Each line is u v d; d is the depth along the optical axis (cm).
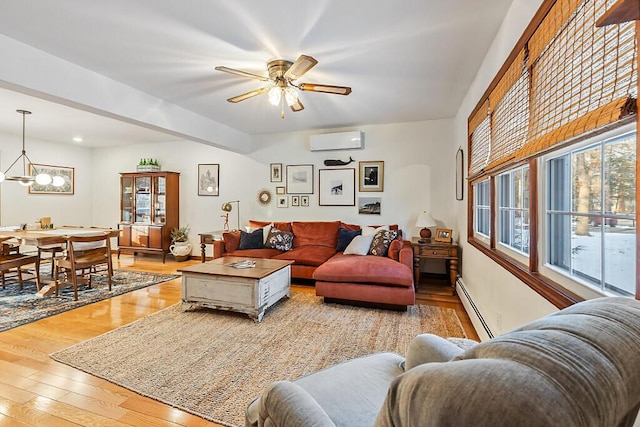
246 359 218
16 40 228
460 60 260
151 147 630
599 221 114
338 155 504
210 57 255
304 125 484
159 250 572
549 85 137
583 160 125
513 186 215
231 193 574
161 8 191
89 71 279
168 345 238
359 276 324
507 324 196
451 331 269
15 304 331
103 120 450
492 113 235
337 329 270
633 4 53
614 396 44
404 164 472
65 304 331
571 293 125
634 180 95
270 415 91
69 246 348
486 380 43
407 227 473
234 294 293
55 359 216
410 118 447
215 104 377
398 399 52
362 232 450
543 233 155
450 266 393
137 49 242
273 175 542
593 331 51
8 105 381
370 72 285
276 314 307
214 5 188
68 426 154
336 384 116
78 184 652
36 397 176
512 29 187
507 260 195
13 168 548
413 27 212
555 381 41
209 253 585
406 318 299
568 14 117
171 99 358
